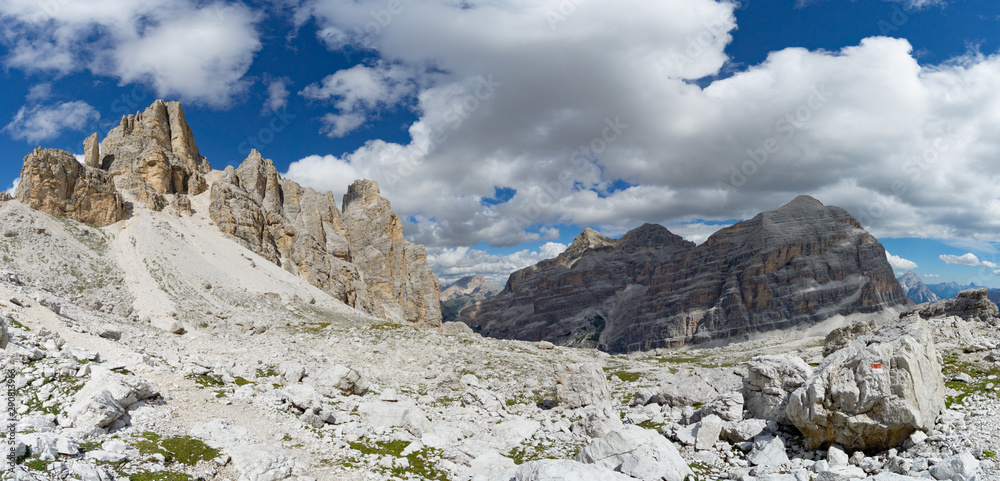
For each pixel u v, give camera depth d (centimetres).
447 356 8669
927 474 2341
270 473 2436
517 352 9519
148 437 2489
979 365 4009
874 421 2731
